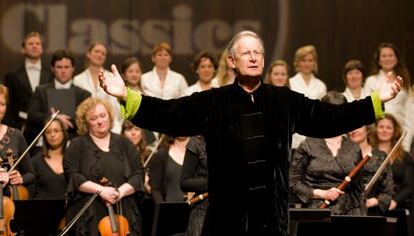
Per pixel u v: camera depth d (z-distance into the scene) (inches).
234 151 199.3
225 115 201.6
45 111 407.2
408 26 543.8
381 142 392.8
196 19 530.3
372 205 349.1
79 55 516.7
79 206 319.6
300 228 300.5
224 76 419.5
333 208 309.4
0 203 309.4
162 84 465.7
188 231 299.6
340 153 314.5
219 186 199.2
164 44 467.5
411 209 388.8
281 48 536.7
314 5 539.2
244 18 534.6
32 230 327.3
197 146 313.1
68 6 515.8
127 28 523.2
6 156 332.2
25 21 510.6
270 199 197.6
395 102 445.7
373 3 542.3
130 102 197.5
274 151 200.2
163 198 364.8
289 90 207.5
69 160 324.2
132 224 325.4
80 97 415.8
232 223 196.7
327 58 540.4
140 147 408.5
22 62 510.3
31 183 337.4
